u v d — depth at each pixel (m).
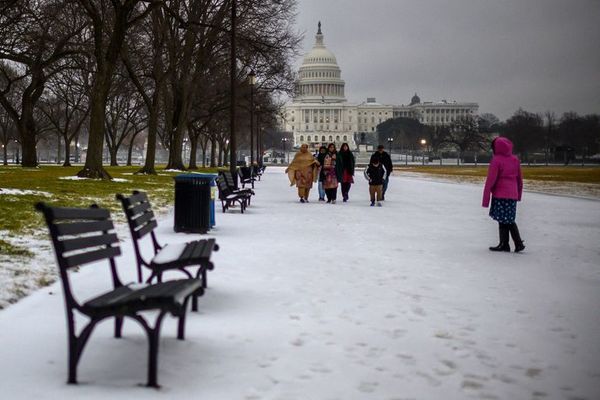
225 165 105.50
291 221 17.81
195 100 58.22
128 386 4.76
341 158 26.52
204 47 47.03
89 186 26.83
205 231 14.26
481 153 159.50
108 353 5.53
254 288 8.45
